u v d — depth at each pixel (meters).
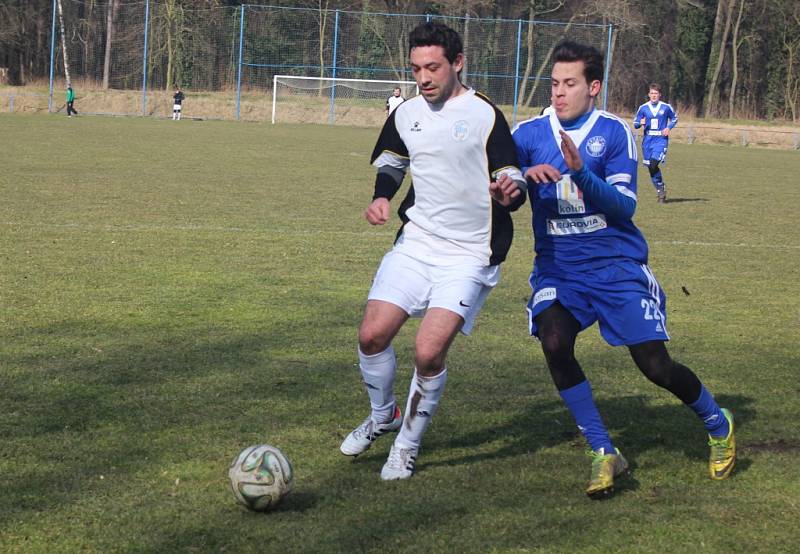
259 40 96.50
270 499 8.09
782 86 127.50
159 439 9.97
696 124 105.56
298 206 30.64
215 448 9.75
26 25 109.94
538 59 90.44
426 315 8.90
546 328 9.02
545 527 8.03
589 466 9.55
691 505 8.63
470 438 10.37
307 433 10.32
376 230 26.14
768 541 7.88
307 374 12.55
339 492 8.73
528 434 10.51
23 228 23.95
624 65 120.00
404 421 9.12
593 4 105.38
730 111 129.88
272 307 16.55
